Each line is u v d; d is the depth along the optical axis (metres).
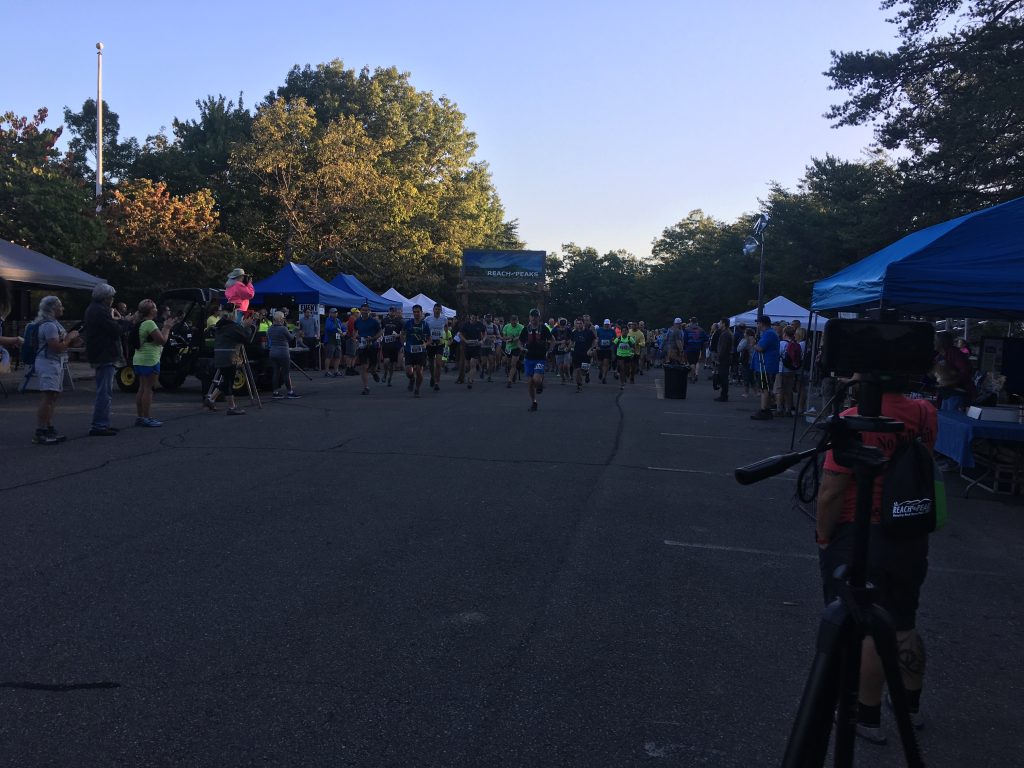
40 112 27.55
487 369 25.00
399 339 18.62
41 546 5.43
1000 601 5.05
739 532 6.34
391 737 3.14
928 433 3.07
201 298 16.50
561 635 4.19
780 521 6.72
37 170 24.91
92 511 6.37
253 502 6.79
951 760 3.16
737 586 5.06
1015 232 7.84
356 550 5.52
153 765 2.91
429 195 50.38
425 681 3.62
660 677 3.74
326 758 2.98
